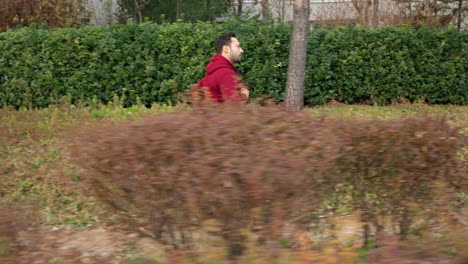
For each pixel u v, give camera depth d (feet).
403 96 76.84
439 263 11.46
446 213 17.84
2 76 73.00
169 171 15.03
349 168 17.72
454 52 77.00
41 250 13.62
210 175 14.08
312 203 15.38
